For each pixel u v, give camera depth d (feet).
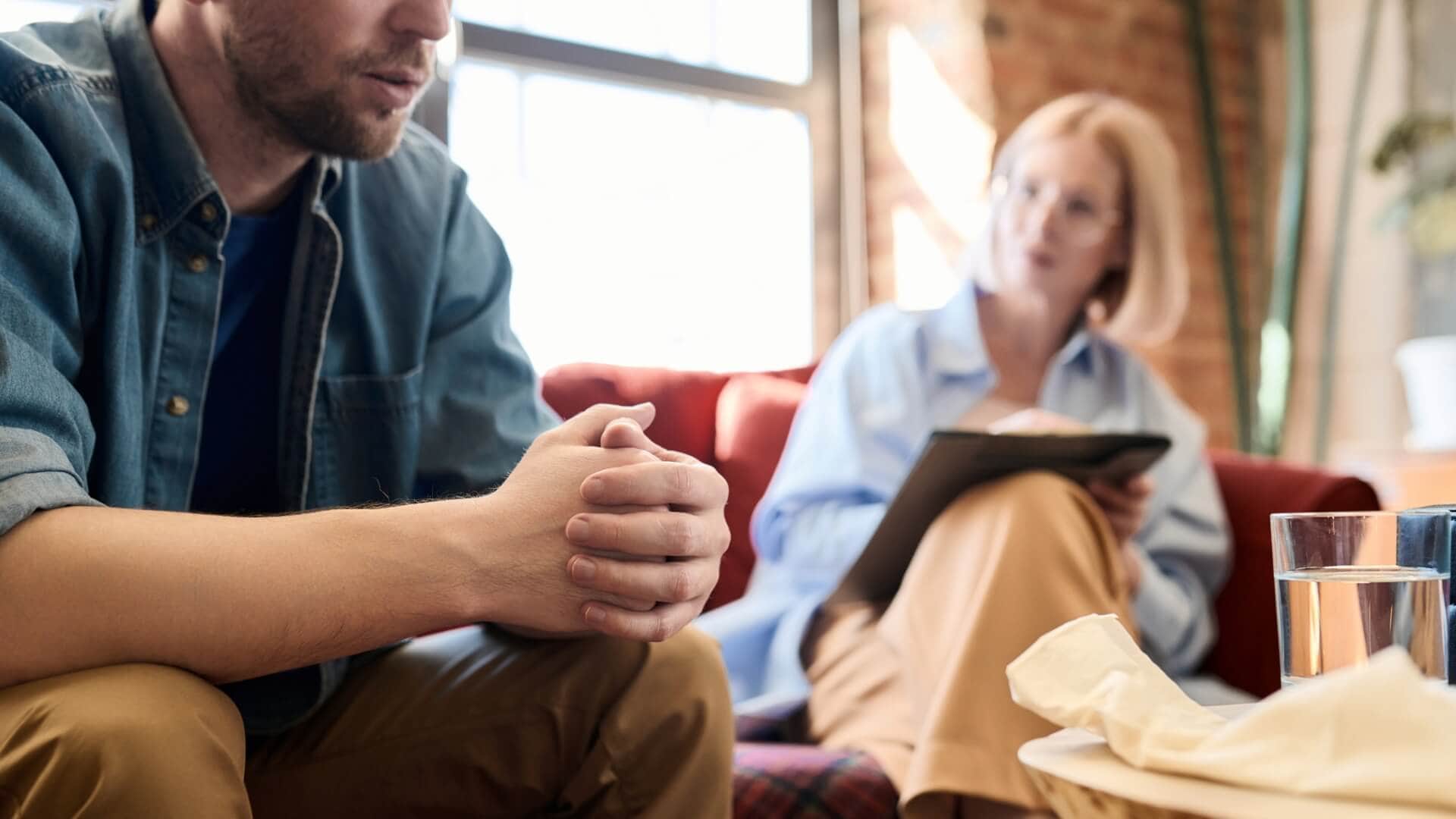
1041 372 6.39
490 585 2.75
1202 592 5.65
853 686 4.71
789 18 10.29
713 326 9.93
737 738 4.78
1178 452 5.96
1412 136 10.45
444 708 3.30
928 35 9.87
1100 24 10.40
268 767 3.31
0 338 2.57
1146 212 6.27
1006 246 6.30
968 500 4.38
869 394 5.98
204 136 3.43
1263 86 11.99
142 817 2.21
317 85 3.25
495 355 4.10
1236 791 1.66
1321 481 5.73
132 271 3.20
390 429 3.78
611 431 2.97
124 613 2.37
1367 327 11.59
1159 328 6.46
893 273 10.11
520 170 9.05
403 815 3.34
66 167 3.08
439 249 4.02
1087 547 4.17
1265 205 11.98
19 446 2.45
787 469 5.85
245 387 3.62
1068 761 1.89
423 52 3.34
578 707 3.24
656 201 9.68
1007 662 3.88
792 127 10.34
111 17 3.49
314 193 3.58
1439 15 11.17
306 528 2.63
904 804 3.79
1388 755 1.58
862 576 4.84
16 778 2.23
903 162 10.05
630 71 9.43
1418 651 2.11
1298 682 2.17
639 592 2.85
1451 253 11.00
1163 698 1.96
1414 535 2.23
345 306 3.77
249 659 2.50
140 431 3.23
